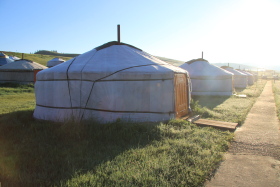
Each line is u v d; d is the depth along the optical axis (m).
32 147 4.45
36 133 5.30
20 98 12.39
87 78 6.27
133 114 6.26
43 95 6.86
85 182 3.04
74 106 6.45
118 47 7.59
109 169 3.41
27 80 19.42
